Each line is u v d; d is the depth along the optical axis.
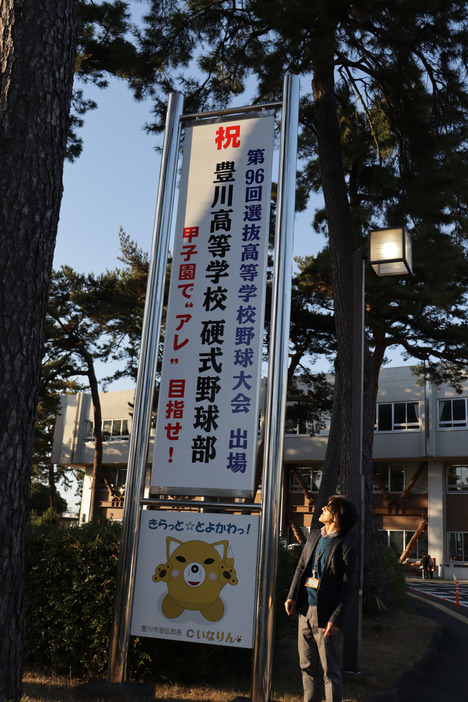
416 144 11.17
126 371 29.11
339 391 13.97
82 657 5.76
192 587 4.97
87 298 25.27
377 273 7.27
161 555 5.12
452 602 15.41
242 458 5.07
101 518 7.12
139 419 5.43
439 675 7.05
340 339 10.91
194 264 5.60
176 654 5.75
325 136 11.30
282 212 5.45
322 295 21.25
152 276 5.71
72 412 44.44
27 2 4.40
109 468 43.06
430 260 11.52
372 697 5.49
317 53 9.36
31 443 4.05
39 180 4.23
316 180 14.90
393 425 33.59
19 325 4.03
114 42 11.92
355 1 9.48
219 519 5.03
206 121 5.94
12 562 3.87
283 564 6.77
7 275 4.04
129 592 5.10
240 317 5.35
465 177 10.62
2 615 3.79
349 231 11.05
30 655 6.05
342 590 4.32
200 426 5.23
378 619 9.70
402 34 10.41
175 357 5.45
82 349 28.92
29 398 4.05
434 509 32.34
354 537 6.59
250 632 4.75
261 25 11.10
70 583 5.97
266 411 5.07
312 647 4.52
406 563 32.50
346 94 13.17
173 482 5.19
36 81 4.31
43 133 4.29
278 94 11.77
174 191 5.96
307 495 36.09
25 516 3.99
